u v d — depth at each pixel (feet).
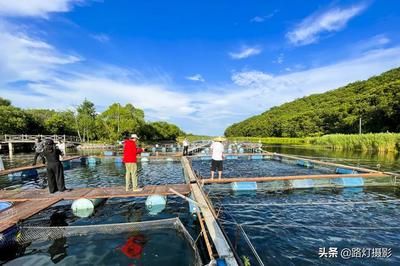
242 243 19.63
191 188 30.17
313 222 24.03
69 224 24.08
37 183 43.57
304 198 32.45
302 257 17.46
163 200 27.99
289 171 54.90
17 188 39.55
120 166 64.49
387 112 159.63
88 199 26.94
